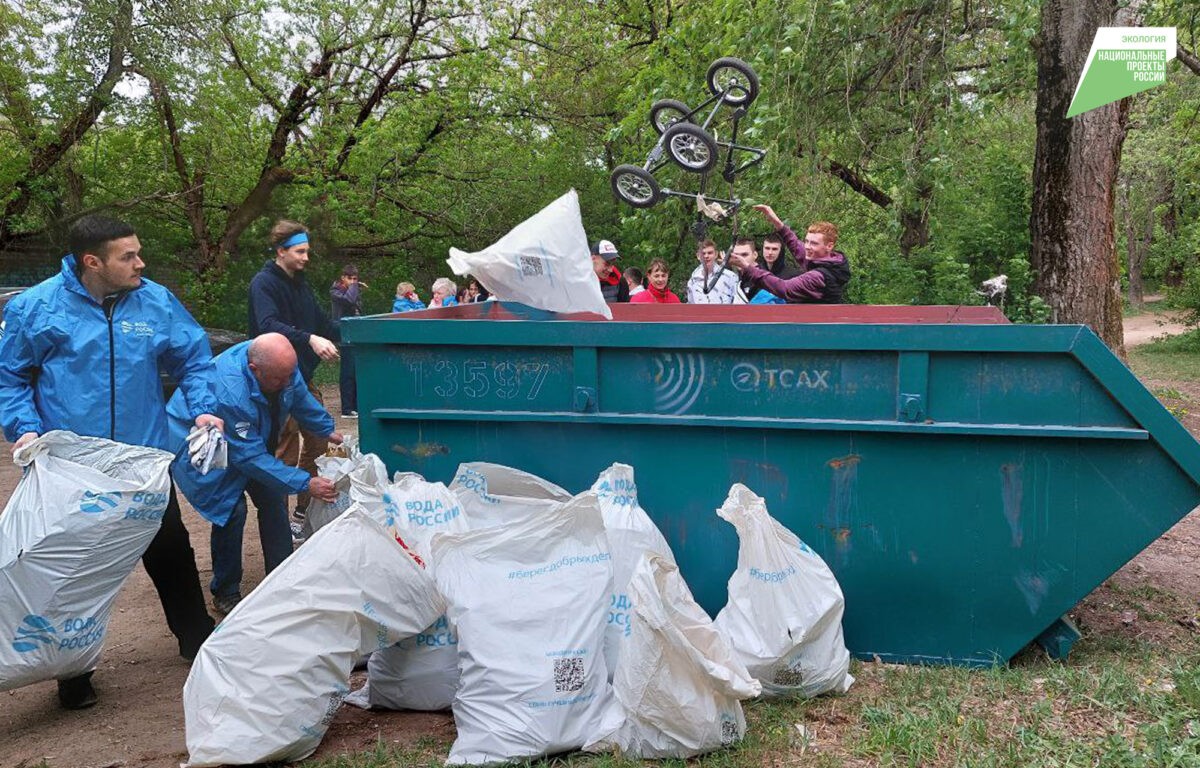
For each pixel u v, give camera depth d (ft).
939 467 12.73
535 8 64.75
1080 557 12.50
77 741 11.91
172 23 50.16
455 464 14.03
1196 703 11.41
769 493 13.20
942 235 48.47
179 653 15.06
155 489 11.99
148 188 59.98
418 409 13.96
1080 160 34.99
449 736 11.41
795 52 32.65
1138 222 131.75
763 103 32.91
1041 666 13.09
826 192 37.60
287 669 10.55
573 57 64.69
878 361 12.64
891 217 36.73
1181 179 100.12
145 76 50.98
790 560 12.00
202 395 13.44
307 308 19.60
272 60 58.75
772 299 24.48
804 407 12.89
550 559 11.46
